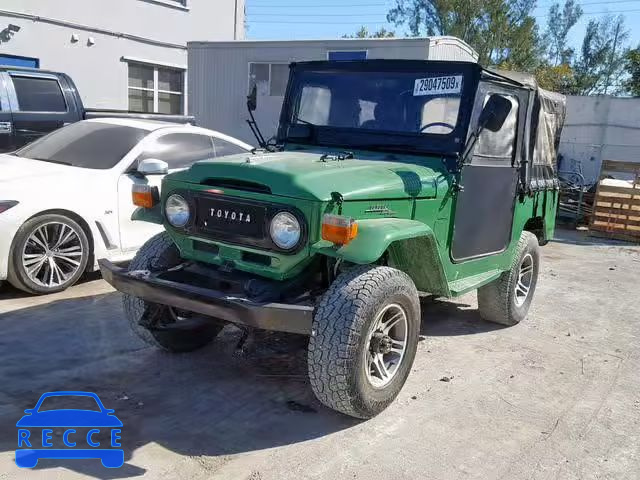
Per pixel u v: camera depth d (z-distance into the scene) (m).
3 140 7.90
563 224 12.78
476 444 3.46
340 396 3.33
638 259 9.75
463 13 36.62
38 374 3.95
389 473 3.10
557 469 3.27
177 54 15.73
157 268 3.97
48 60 12.83
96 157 6.19
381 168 3.88
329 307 3.31
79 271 5.73
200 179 3.67
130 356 4.36
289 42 12.05
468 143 4.20
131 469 3.00
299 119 4.87
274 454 3.22
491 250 4.91
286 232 3.32
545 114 5.76
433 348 4.97
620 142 15.42
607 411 4.00
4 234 5.15
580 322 6.00
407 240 3.74
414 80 4.39
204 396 3.83
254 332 4.22
